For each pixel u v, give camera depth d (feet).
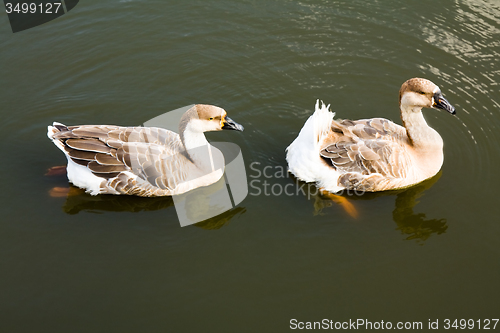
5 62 10.39
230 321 7.85
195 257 8.35
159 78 10.31
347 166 8.65
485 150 9.30
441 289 8.05
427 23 10.90
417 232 8.52
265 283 8.13
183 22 11.00
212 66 10.45
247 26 10.94
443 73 10.21
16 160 9.28
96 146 8.70
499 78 10.10
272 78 10.30
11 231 8.56
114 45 10.67
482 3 11.19
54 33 10.78
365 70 10.34
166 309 7.93
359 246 8.41
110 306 7.95
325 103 9.98
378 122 8.90
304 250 8.39
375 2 11.24
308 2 11.28
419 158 8.86
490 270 8.17
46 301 7.98
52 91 10.10
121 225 8.64
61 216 8.71
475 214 8.65
